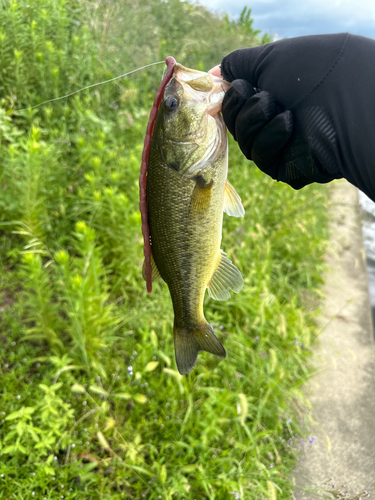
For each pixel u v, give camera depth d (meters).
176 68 0.25
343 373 0.55
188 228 0.25
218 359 0.46
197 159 0.24
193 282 0.27
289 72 0.21
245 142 0.23
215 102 0.25
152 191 0.24
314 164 0.21
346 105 0.20
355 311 0.66
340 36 0.20
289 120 0.21
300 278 0.64
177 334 0.28
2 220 0.50
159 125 0.24
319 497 0.40
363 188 0.20
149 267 0.23
